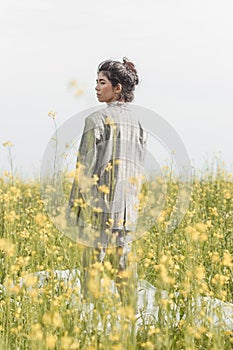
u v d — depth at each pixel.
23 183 10.12
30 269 4.85
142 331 3.99
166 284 3.87
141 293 4.73
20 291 4.31
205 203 8.78
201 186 10.00
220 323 3.69
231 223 7.48
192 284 4.27
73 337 3.68
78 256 4.47
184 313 4.27
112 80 4.86
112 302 3.61
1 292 4.68
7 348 3.69
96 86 4.95
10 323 3.99
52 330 3.63
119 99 4.89
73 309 3.89
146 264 4.15
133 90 4.95
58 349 3.55
